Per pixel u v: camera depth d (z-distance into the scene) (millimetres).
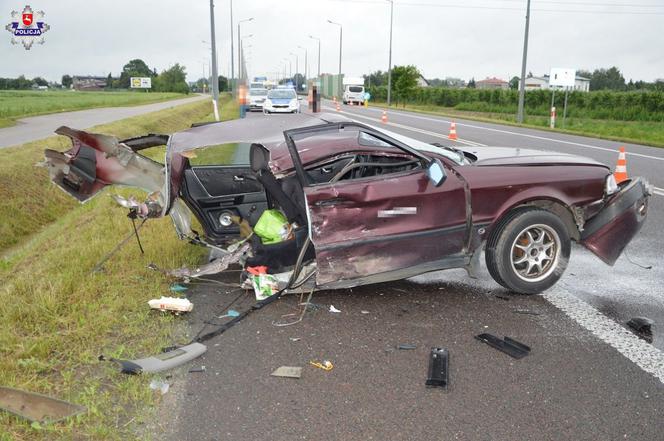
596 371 3746
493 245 4961
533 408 3314
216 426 3160
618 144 19094
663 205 9016
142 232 7105
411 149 5000
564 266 5121
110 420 3197
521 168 5078
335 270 4738
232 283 5461
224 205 6156
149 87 134875
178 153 5066
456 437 3051
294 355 3994
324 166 5402
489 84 120625
